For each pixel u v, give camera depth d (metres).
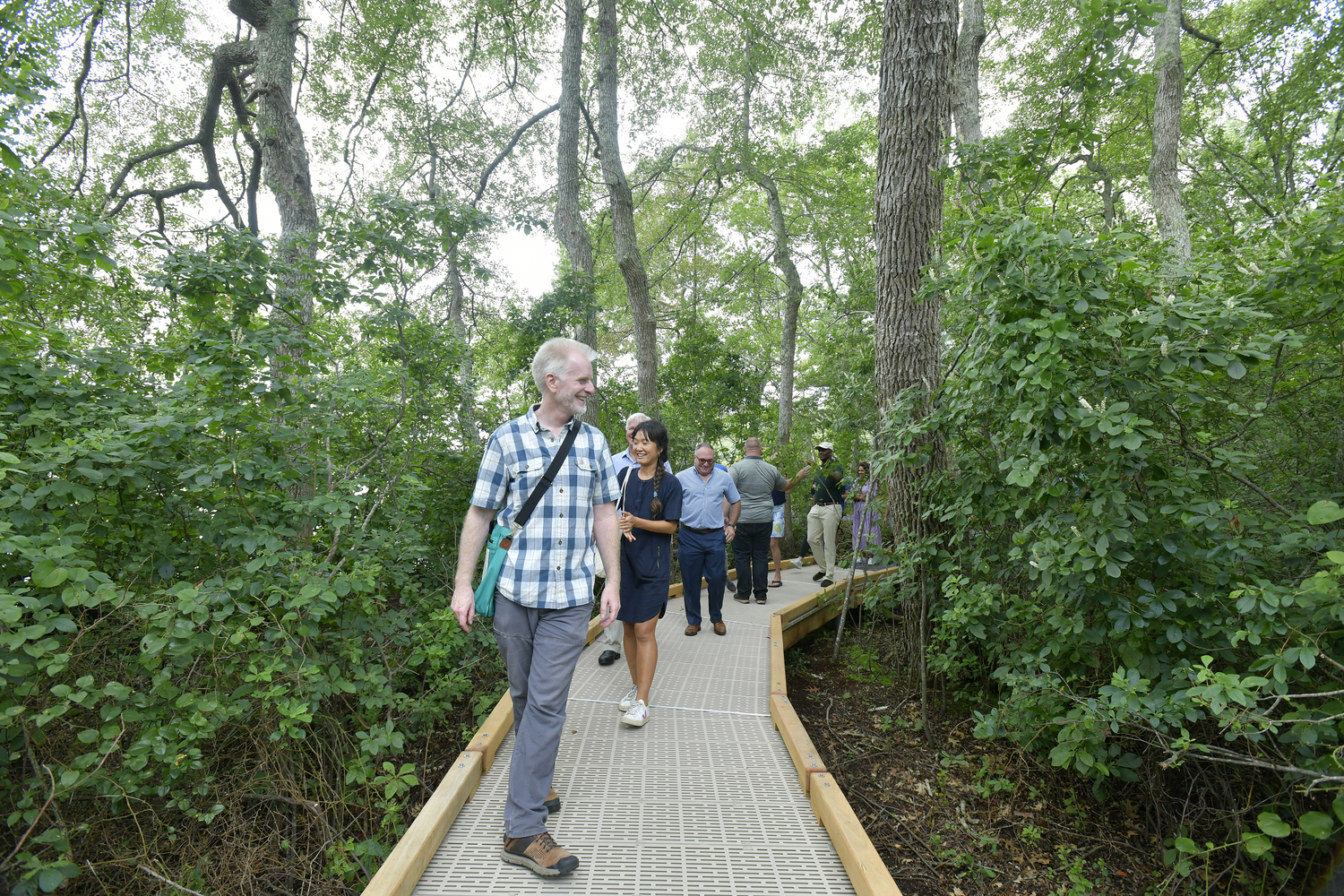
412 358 5.61
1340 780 2.40
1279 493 3.94
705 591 8.27
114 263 3.85
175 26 13.21
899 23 5.86
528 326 11.26
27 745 2.64
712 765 3.49
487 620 5.54
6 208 3.32
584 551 2.68
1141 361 3.10
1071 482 3.49
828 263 22.25
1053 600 4.04
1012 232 3.35
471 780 3.07
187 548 3.50
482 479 2.64
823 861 2.65
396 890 2.23
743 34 15.34
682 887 2.47
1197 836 3.55
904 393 5.33
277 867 3.16
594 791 3.20
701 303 23.97
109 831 3.03
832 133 17.34
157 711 2.85
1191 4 14.30
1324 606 2.55
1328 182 4.04
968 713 5.14
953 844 3.72
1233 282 3.43
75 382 3.55
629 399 13.09
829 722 5.28
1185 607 3.30
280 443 3.88
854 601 7.24
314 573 3.48
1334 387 3.84
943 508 4.82
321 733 3.77
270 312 4.92
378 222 5.28
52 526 2.85
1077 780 4.10
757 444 7.72
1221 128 15.80
